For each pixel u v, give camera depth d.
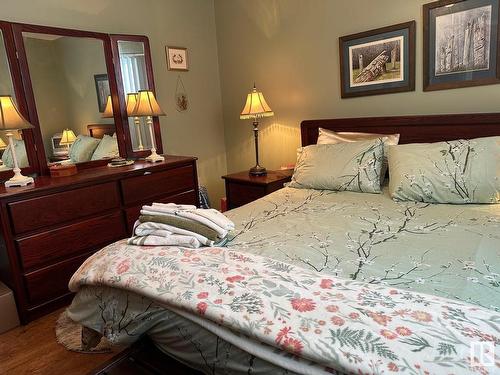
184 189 2.96
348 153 2.39
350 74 2.86
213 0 3.62
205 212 1.66
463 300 1.03
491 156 1.90
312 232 1.65
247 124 3.68
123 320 1.25
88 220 2.35
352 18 2.77
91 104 2.76
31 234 2.10
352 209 1.95
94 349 1.86
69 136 2.66
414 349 0.77
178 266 1.25
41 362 1.80
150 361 1.21
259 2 3.28
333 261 1.33
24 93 2.43
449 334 0.81
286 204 2.14
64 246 2.24
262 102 3.06
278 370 0.87
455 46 2.35
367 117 2.81
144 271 1.26
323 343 0.82
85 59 2.71
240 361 0.95
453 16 2.32
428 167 2.01
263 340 0.89
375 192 2.23
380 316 0.89
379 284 1.12
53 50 2.55
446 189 1.93
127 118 2.98
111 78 2.86
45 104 2.53
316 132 3.08
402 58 2.57
